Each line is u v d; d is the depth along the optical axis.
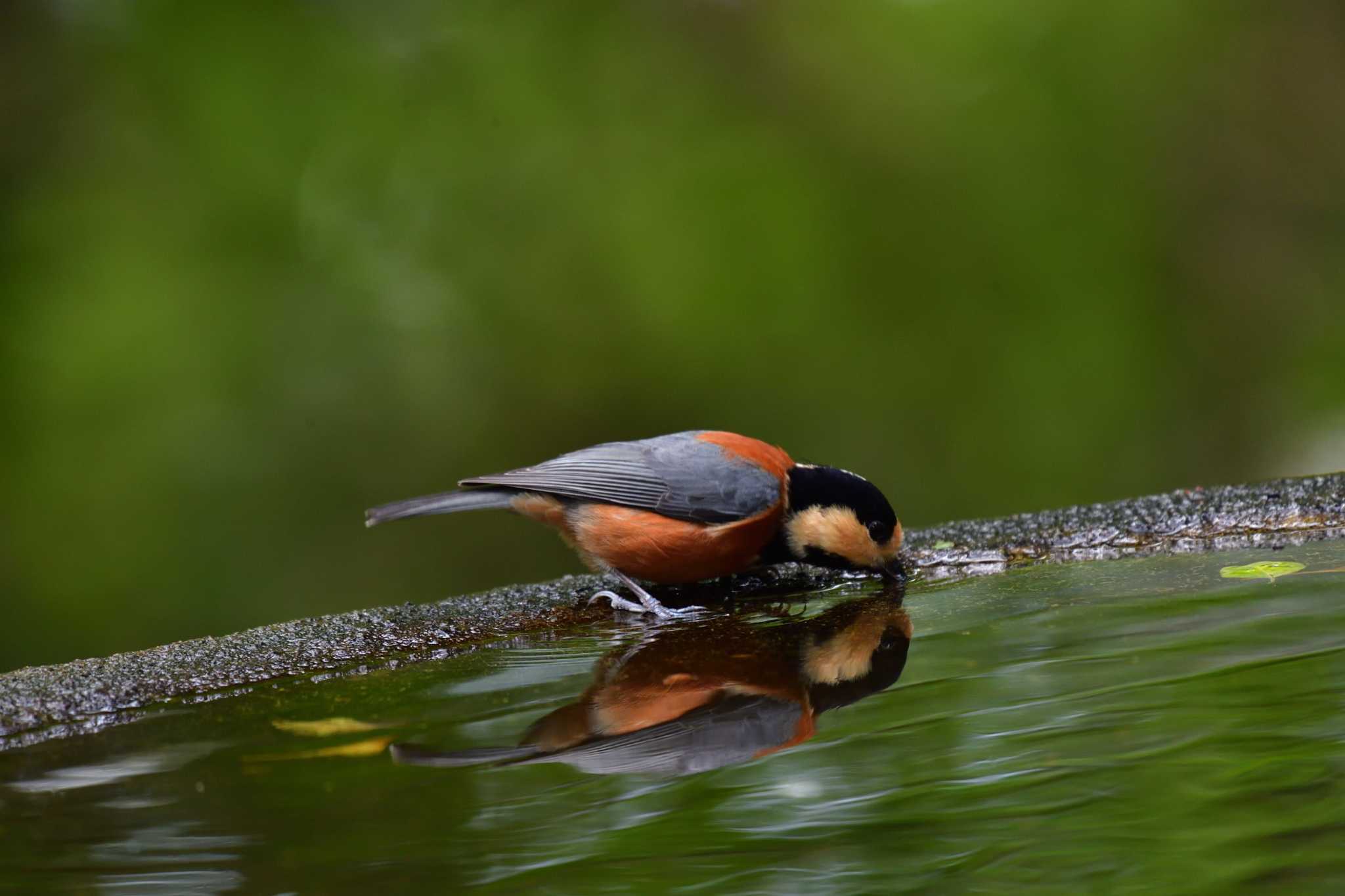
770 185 14.34
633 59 14.89
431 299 13.53
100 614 11.91
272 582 12.45
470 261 13.74
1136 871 3.45
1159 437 14.25
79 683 5.56
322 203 13.38
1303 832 3.61
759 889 3.51
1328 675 4.70
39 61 13.08
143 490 12.07
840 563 7.24
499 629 6.62
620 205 14.10
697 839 3.77
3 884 3.57
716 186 14.36
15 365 12.00
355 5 13.81
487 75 14.27
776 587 7.52
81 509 11.94
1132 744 4.25
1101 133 14.87
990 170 14.70
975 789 4.02
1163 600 6.00
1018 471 13.95
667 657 5.84
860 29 15.11
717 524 7.11
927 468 14.04
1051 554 7.50
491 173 14.08
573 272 13.88
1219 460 14.38
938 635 5.84
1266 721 4.33
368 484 12.93
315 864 3.68
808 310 14.12
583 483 7.23
